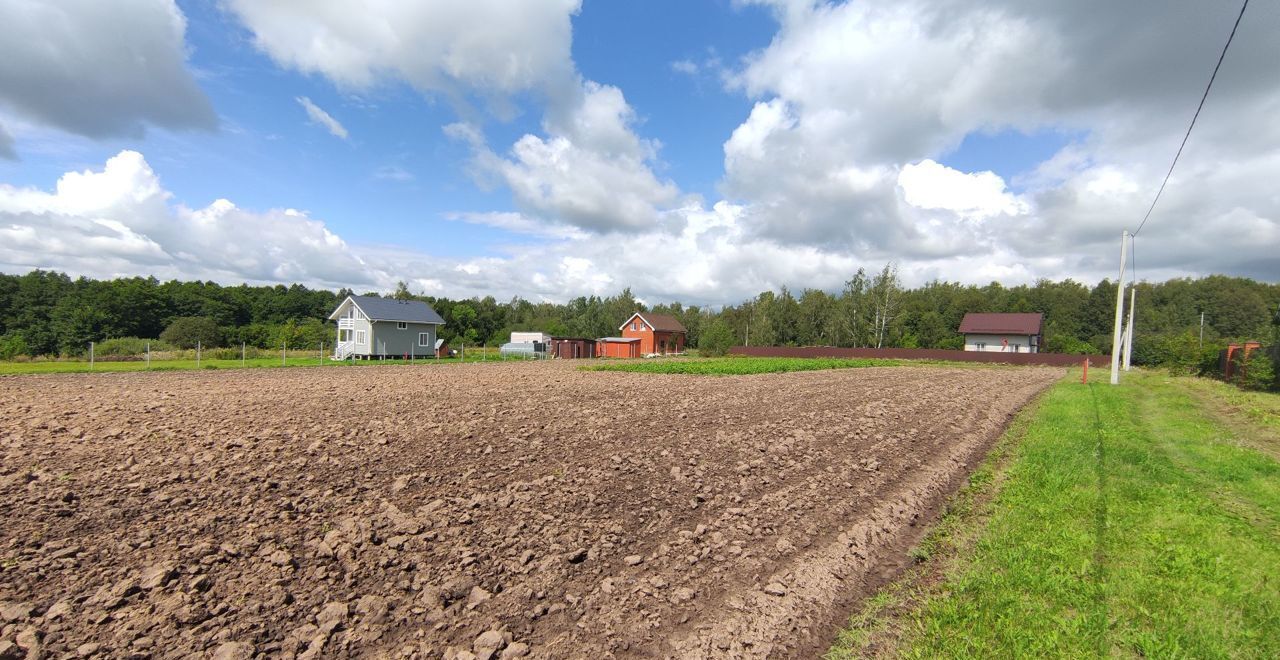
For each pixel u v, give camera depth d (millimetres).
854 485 8117
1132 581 5047
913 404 17453
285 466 8031
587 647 3924
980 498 7898
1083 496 7633
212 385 19562
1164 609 4613
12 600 4160
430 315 50656
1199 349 33844
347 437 10141
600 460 8992
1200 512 7078
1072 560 5469
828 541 6000
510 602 4484
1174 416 16250
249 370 28500
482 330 78062
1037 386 26453
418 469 8109
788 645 4109
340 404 14547
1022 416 16328
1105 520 6617
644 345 68188
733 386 22703
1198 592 4914
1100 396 21172
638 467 8648
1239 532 6398
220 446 9148
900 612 4613
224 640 3773
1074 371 40219
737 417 13875
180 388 18281
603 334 81500
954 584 5020
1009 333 62406
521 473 8086
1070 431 13000
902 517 6863
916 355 55312
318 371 28547
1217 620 4469
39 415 11898
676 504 7004
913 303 90688
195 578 4582
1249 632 4285
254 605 4238
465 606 4398
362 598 4414
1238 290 90562
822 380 27328
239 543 5316
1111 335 80938
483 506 6637
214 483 7145
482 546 5496
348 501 6621
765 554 5598
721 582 4992
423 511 6379
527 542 5645
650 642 4027
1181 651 4012
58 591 4312
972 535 6285
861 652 4035
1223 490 8305
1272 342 29406
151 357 37406
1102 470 9188
